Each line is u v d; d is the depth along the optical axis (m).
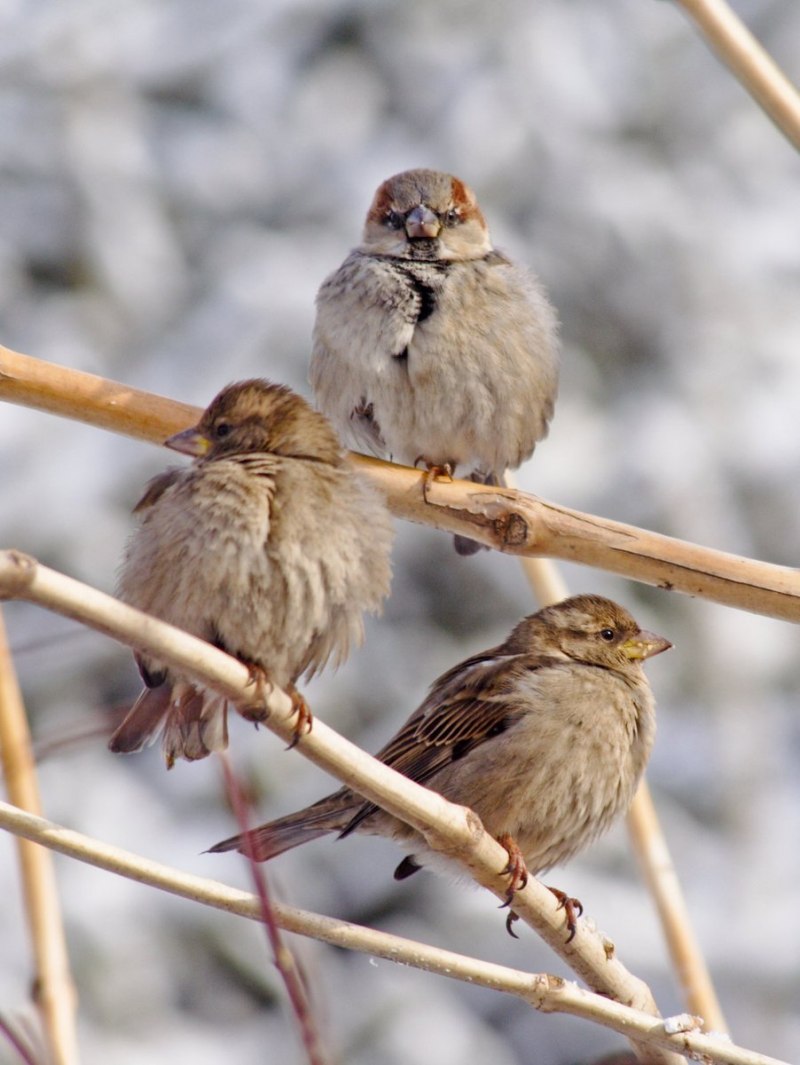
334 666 5.51
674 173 18.23
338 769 4.64
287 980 3.70
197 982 13.59
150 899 13.70
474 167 17.45
